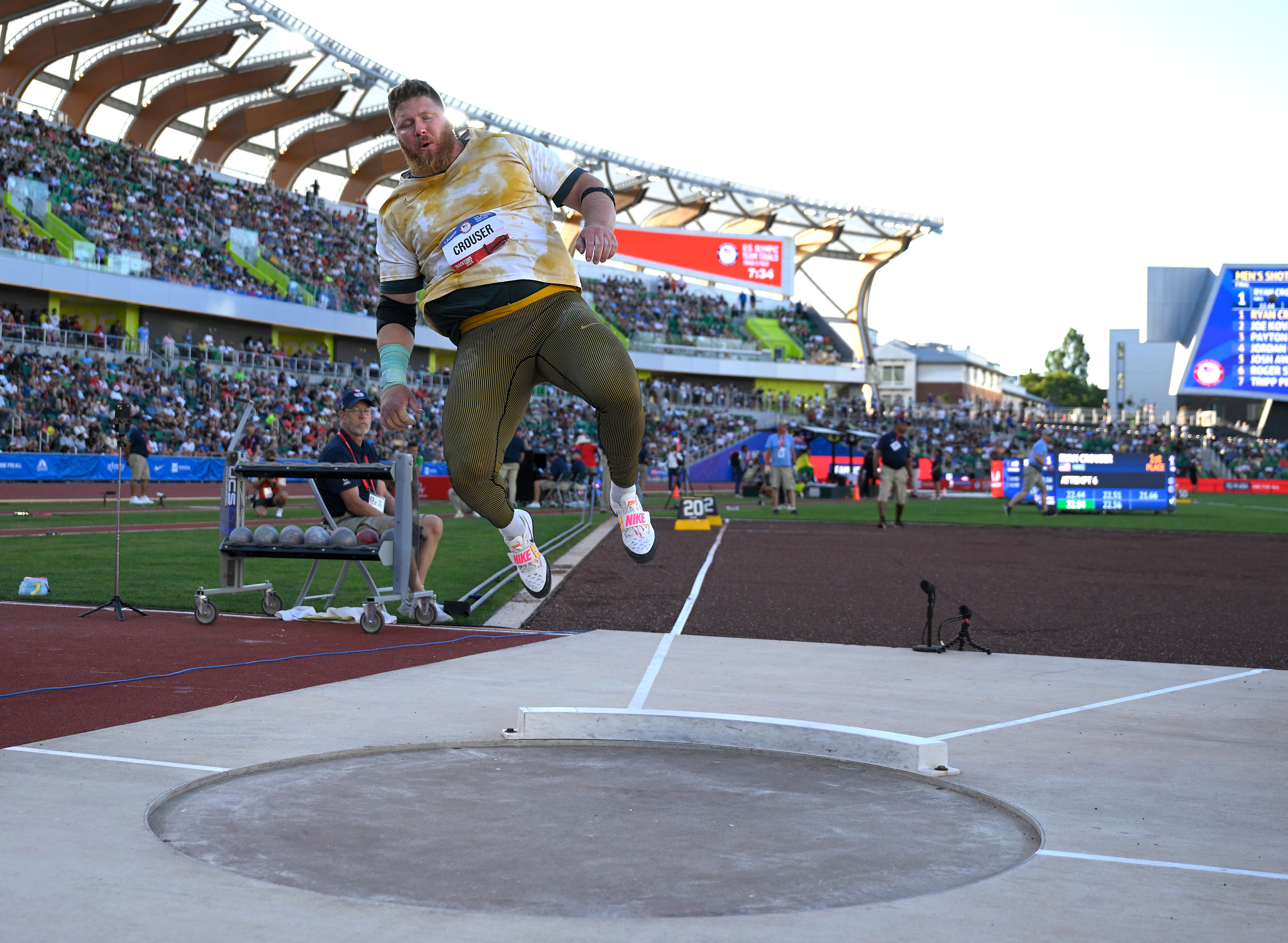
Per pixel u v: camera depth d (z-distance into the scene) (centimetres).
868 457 3828
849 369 6022
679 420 4972
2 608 764
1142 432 5647
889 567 1195
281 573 1013
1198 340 4347
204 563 1078
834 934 223
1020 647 683
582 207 315
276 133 4750
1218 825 310
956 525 2102
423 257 317
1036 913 237
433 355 4753
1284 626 780
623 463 312
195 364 3394
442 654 616
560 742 404
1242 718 468
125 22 3541
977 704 494
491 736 407
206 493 2966
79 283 3284
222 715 434
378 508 799
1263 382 4303
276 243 4309
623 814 312
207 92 4191
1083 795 340
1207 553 1466
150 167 3978
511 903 238
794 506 2436
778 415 5447
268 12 3766
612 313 5444
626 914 233
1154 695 522
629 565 1155
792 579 1051
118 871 252
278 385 3644
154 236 3725
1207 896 250
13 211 3234
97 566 1036
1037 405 10025
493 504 317
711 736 399
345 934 217
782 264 5750
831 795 340
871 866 269
